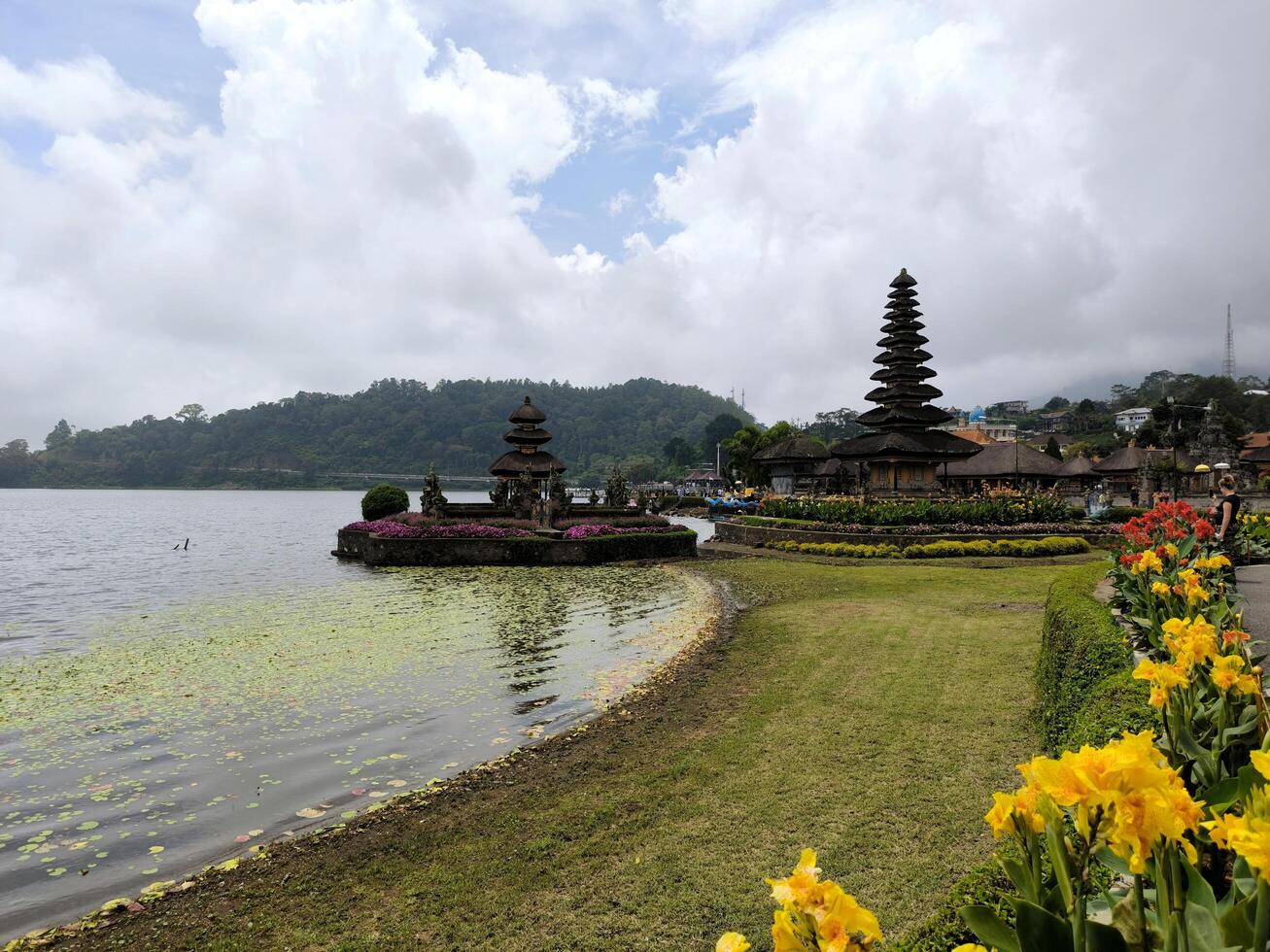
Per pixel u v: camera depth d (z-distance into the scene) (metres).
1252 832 1.37
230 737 9.11
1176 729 3.18
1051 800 1.66
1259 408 98.50
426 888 5.48
